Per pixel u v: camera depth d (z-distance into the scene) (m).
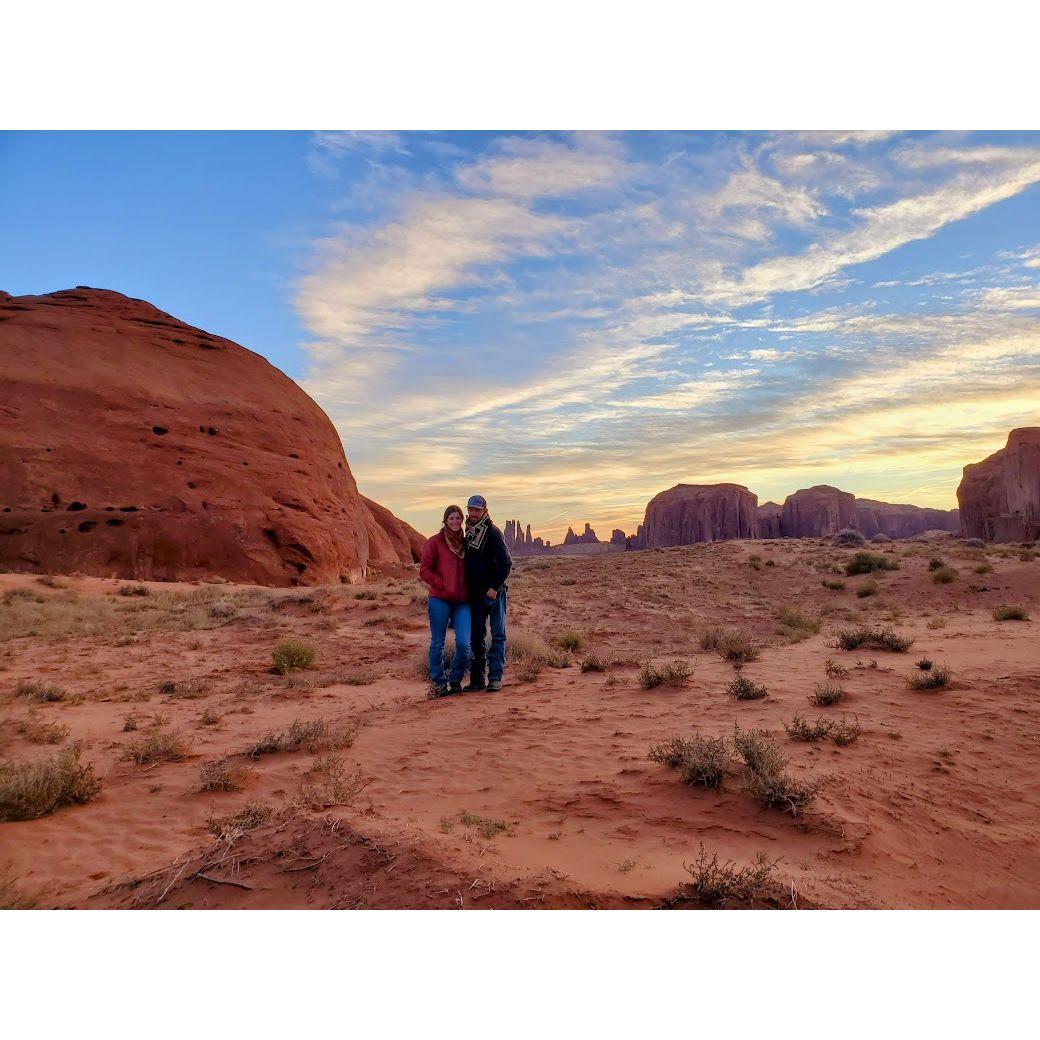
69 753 5.55
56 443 38.91
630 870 3.34
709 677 8.92
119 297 51.47
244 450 45.34
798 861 3.58
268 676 11.75
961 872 3.65
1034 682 7.29
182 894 3.19
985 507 94.50
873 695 7.15
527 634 14.10
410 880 3.01
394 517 82.00
